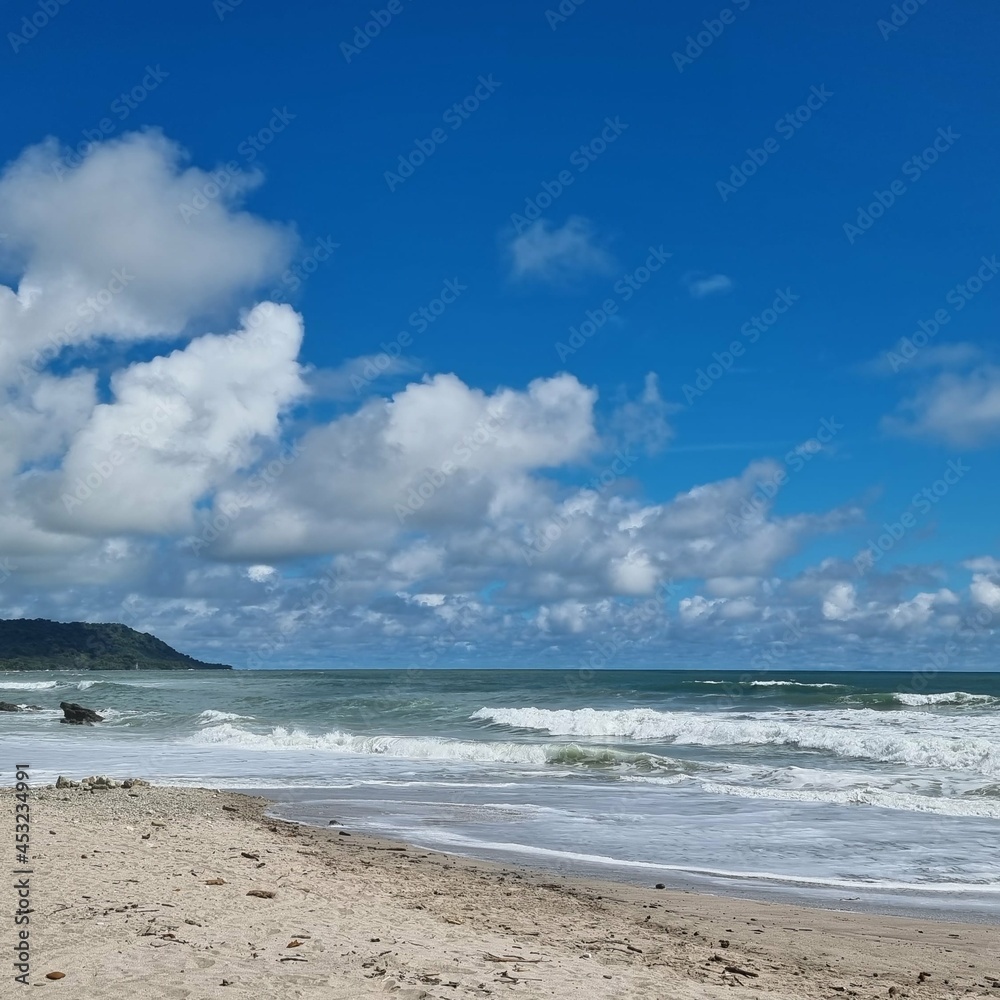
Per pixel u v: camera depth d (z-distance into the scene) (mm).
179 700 63531
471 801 20047
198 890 9555
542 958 7926
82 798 17047
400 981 6695
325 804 19500
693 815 18297
